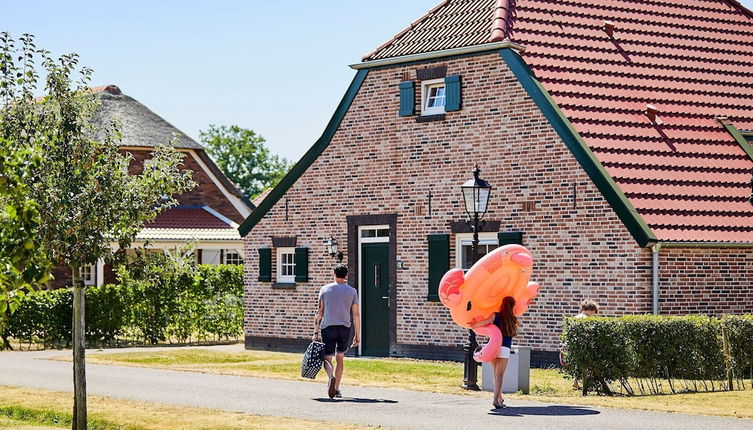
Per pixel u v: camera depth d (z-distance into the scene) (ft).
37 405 58.85
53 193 50.55
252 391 63.05
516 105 80.59
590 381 61.05
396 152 87.56
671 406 53.72
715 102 86.69
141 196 53.42
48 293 101.40
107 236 53.57
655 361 61.16
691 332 62.39
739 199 79.41
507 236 80.18
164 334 106.11
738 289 76.95
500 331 54.95
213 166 161.58
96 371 75.61
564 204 77.46
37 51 52.85
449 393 61.26
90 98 53.88
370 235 90.17
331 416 52.26
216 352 92.02
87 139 52.85
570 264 77.05
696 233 75.20
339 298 60.08
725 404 54.60
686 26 92.63
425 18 93.15
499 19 84.17
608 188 74.79
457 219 83.51
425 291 85.20
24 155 42.73
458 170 83.71
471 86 83.30
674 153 80.18
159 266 55.57
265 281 96.12
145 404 57.57
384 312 88.58
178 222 152.25
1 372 75.20
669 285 74.28
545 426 47.62
